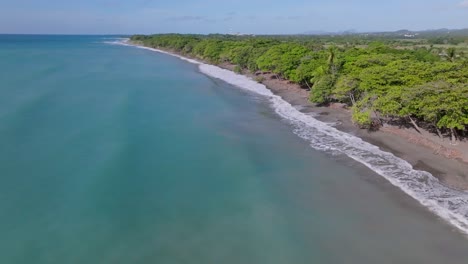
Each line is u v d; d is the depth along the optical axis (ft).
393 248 67.46
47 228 73.36
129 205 82.48
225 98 195.52
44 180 92.53
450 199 83.20
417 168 100.17
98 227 74.28
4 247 67.41
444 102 107.86
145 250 67.87
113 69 304.30
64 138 122.62
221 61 381.81
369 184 91.91
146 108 166.81
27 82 216.74
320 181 94.22
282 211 80.38
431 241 69.05
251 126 142.51
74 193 86.69
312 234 72.28
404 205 81.56
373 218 77.00
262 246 68.95
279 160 107.86
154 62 382.22
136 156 109.19
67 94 189.78
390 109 121.08
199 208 81.87
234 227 74.95
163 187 90.89
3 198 83.30
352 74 161.68
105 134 127.95
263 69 256.93
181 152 113.29
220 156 110.42
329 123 147.95
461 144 113.39
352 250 67.31
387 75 134.31
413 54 214.48
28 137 122.21
